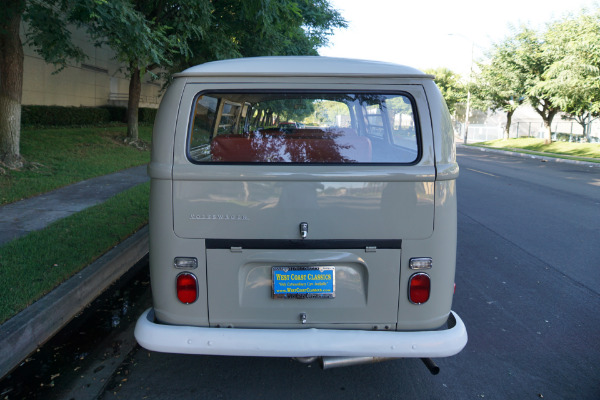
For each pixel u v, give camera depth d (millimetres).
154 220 2885
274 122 3004
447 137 2898
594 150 27062
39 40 8766
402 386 3391
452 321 3068
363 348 2791
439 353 2814
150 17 10844
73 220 6734
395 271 2893
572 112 30375
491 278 5730
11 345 3498
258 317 2914
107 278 5215
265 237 2846
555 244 7250
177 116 2826
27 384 3314
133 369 3545
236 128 3043
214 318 2918
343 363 2805
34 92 20750
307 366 3635
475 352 3922
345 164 2871
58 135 15789
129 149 15805
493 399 3258
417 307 2924
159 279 2912
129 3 7402
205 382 3387
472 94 38781
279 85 2848
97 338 4016
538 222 8750
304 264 2875
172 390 3277
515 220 8898
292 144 2932
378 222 2848
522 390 3373
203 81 2844
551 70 24094
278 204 2828
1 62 9828
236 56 13438
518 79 30656
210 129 2953
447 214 2898
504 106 35844
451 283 2994
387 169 2822
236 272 2879
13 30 9680
